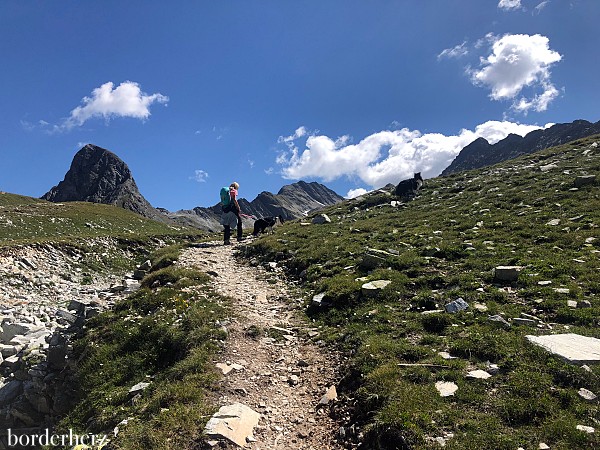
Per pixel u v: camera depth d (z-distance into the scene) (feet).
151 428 29.63
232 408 31.45
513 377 28.68
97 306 61.98
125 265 150.61
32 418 50.57
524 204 81.87
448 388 28.76
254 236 110.73
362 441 26.25
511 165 141.59
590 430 22.68
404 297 47.85
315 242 81.76
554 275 45.93
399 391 28.96
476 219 77.97
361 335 40.29
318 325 47.39
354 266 61.98
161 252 98.32
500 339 33.91
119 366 45.68
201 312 49.39
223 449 27.04
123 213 294.66
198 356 39.70
